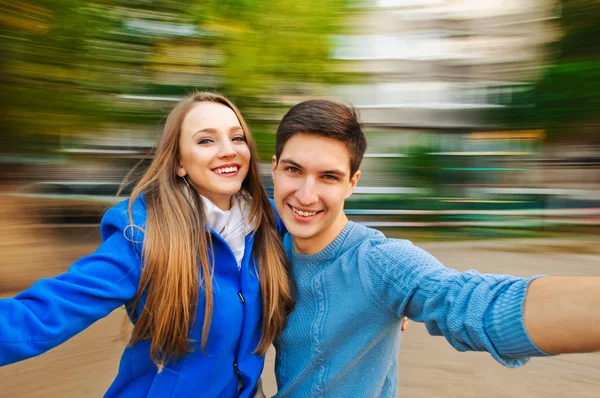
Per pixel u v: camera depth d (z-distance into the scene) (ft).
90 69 10.48
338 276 2.53
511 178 14.48
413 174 14.21
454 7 15.72
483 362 5.43
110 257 2.31
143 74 11.00
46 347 2.03
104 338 5.87
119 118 11.02
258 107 11.39
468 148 15.02
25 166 11.02
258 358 2.71
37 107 10.37
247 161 2.78
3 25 9.42
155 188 2.64
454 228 11.80
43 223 9.96
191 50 11.12
